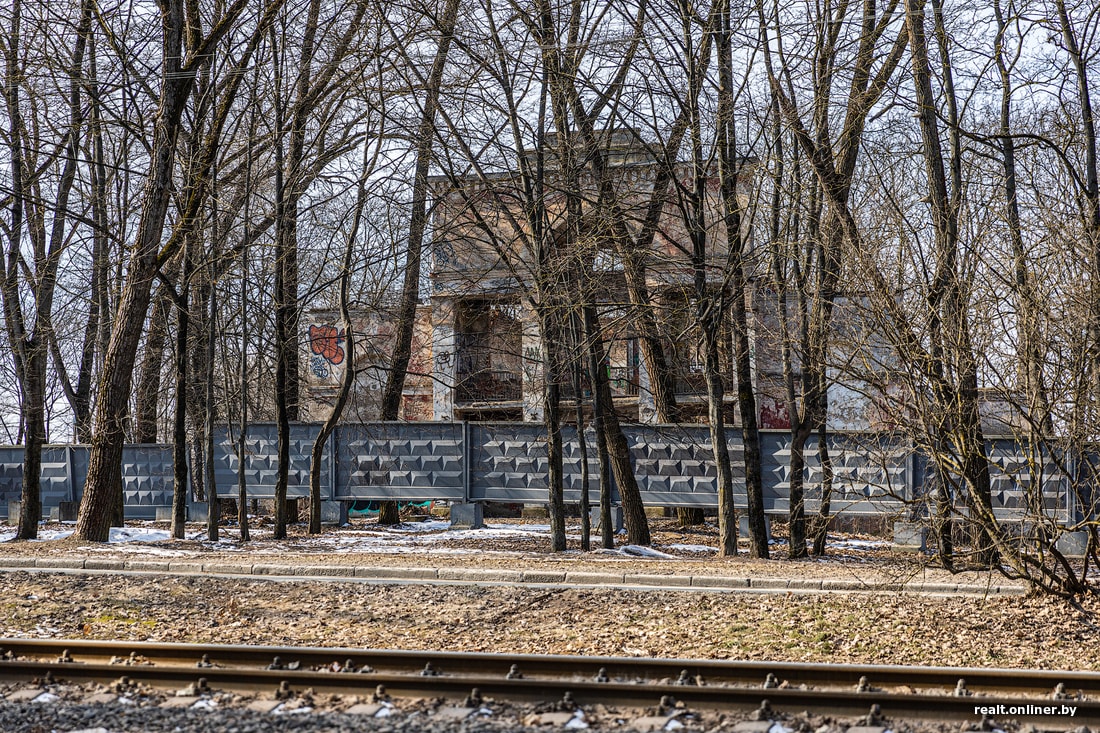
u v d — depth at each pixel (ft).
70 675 24.67
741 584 42.98
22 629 33.68
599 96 61.31
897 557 47.14
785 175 60.44
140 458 84.53
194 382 88.22
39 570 45.75
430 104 64.90
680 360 90.22
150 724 21.01
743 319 62.95
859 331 40.19
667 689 22.58
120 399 61.05
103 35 65.98
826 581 42.86
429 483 80.33
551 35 59.57
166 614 36.91
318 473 74.79
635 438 77.61
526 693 23.00
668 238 61.31
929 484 50.44
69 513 81.51
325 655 26.99
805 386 61.62
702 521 85.46
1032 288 33.88
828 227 50.11
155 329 87.10
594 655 30.45
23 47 64.39
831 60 57.52
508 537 71.92
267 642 32.50
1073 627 33.30
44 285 71.00
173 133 61.05
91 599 38.70
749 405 62.64
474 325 116.16
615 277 70.59
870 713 21.36
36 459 64.18
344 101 71.51
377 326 119.65
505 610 37.42
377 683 23.54
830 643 31.86
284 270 73.41
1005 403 38.55
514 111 60.90
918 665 28.63
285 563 48.65
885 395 37.27
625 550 62.44
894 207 40.73
